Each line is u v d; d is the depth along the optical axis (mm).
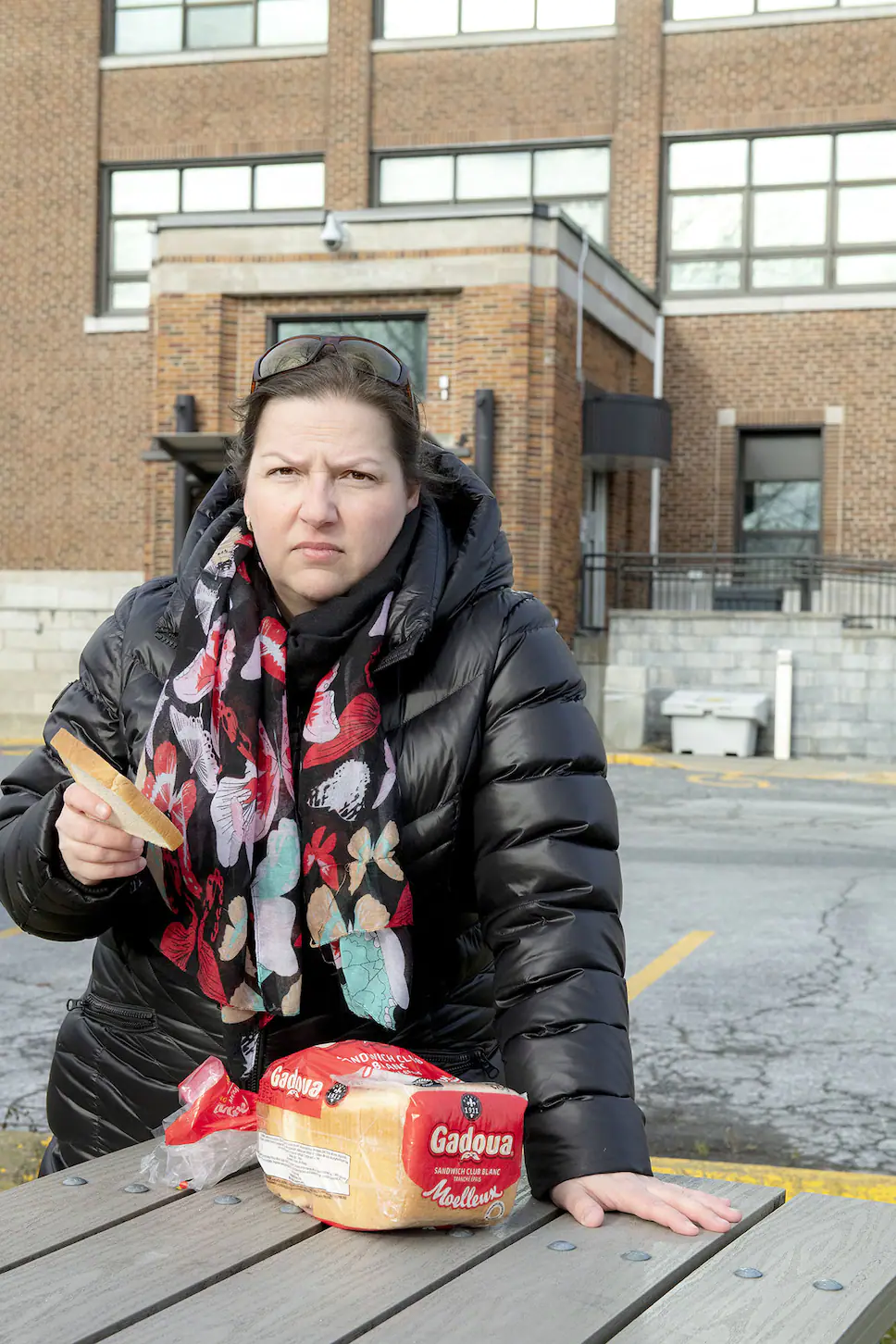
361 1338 1231
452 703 1774
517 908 1720
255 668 1741
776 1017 5445
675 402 21328
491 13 21281
